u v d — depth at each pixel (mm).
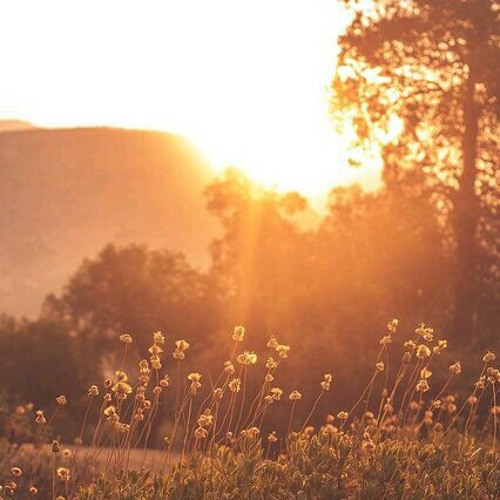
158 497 9609
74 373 70438
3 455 16859
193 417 32438
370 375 38844
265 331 63906
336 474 10406
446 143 54844
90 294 82938
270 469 10219
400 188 55750
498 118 52781
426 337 11461
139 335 81688
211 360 48406
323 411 38562
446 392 32156
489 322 52938
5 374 68812
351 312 48156
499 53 51250
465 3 52250
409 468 10883
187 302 81688
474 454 11562
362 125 54375
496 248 53500
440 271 54375
